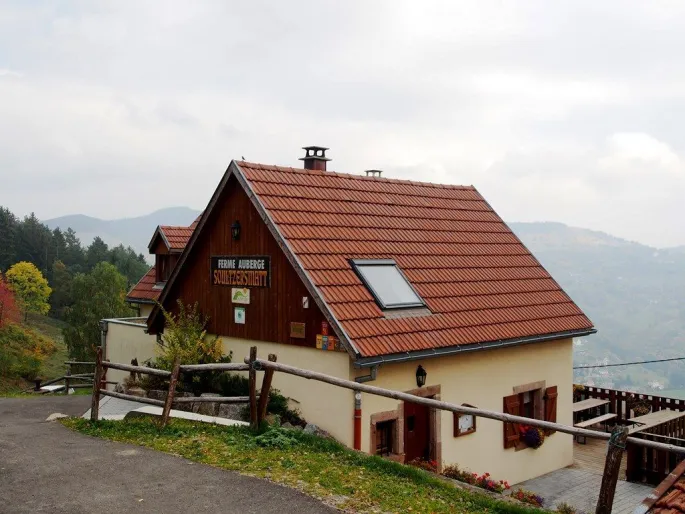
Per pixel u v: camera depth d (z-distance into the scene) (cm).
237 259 1477
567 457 1689
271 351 1386
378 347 1218
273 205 1407
